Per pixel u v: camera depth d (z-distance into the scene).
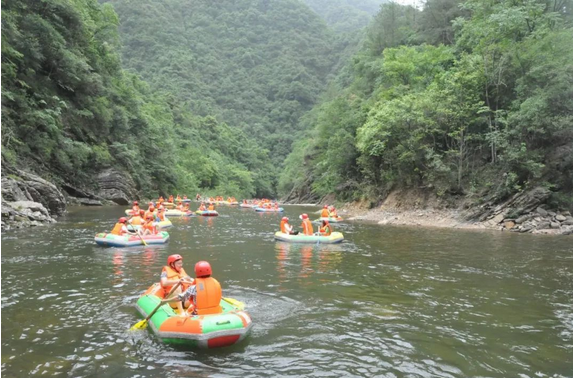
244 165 104.06
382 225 24.03
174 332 5.76
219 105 137.00
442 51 35.09
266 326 6.57
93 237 15.84
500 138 22.81
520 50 24.55
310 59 156.25
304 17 184.38
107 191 37.00
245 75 153.88
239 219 27.95
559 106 21.27
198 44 158.88
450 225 23.45
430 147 26.52
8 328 6.34
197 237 17.59
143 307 6.94
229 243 15.80
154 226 16.33
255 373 4.96
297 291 8.73
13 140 25.69
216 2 191.00
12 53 27.39
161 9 158.38
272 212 36.28
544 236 18.75
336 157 36.50
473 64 25.91
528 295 8.60
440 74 30.02
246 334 6.03
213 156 89.56
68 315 6.96
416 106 26.88
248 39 174.38
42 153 29.94
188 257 12.63
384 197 30.64
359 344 5.91
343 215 31.84
